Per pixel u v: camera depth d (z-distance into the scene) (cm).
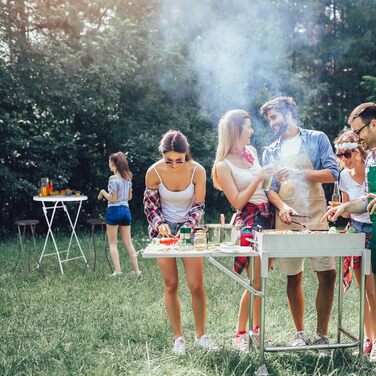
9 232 1114
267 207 350
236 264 357
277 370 311
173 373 304
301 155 352
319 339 354
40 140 1066
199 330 353
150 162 1208
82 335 378
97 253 797
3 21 1048
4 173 1027
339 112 1452
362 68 1458
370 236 336
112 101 1144
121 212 616
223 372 299
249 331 350
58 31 1161
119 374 310
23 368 319
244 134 344
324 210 357
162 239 329
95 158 1200
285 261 354
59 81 1060
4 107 1073
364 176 339
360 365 316
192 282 343
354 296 511
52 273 631
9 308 458
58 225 1180
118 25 1130
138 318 426
